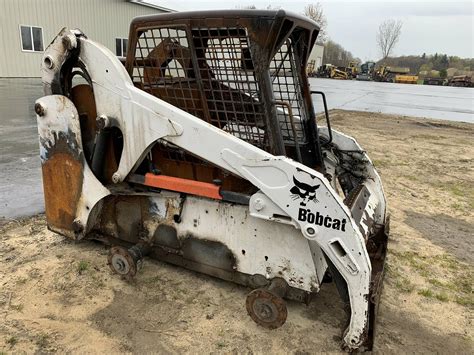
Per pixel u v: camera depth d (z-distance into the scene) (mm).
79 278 2793
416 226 4102
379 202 3176
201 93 2375
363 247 2033
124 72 2430
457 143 8867
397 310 2693
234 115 2348
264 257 2459
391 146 8141
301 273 2373
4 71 15227
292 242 2348
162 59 2480
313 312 2590
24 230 3428
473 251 3598
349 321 2250
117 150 2725
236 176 2348
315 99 17859
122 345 2219
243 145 2137
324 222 2059
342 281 2236
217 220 2543
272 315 2266
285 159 2070
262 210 2225
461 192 5273
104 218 2992
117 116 2486
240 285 2783
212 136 2199
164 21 2348
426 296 2867
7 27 14930
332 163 3285
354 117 12469
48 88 2660
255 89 2223
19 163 5309
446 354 2312
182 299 2631
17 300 2539
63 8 16219
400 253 3480
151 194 2650
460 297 2873
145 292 2684
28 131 7199
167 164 2699
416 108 16875
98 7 17359
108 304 2551
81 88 2645
